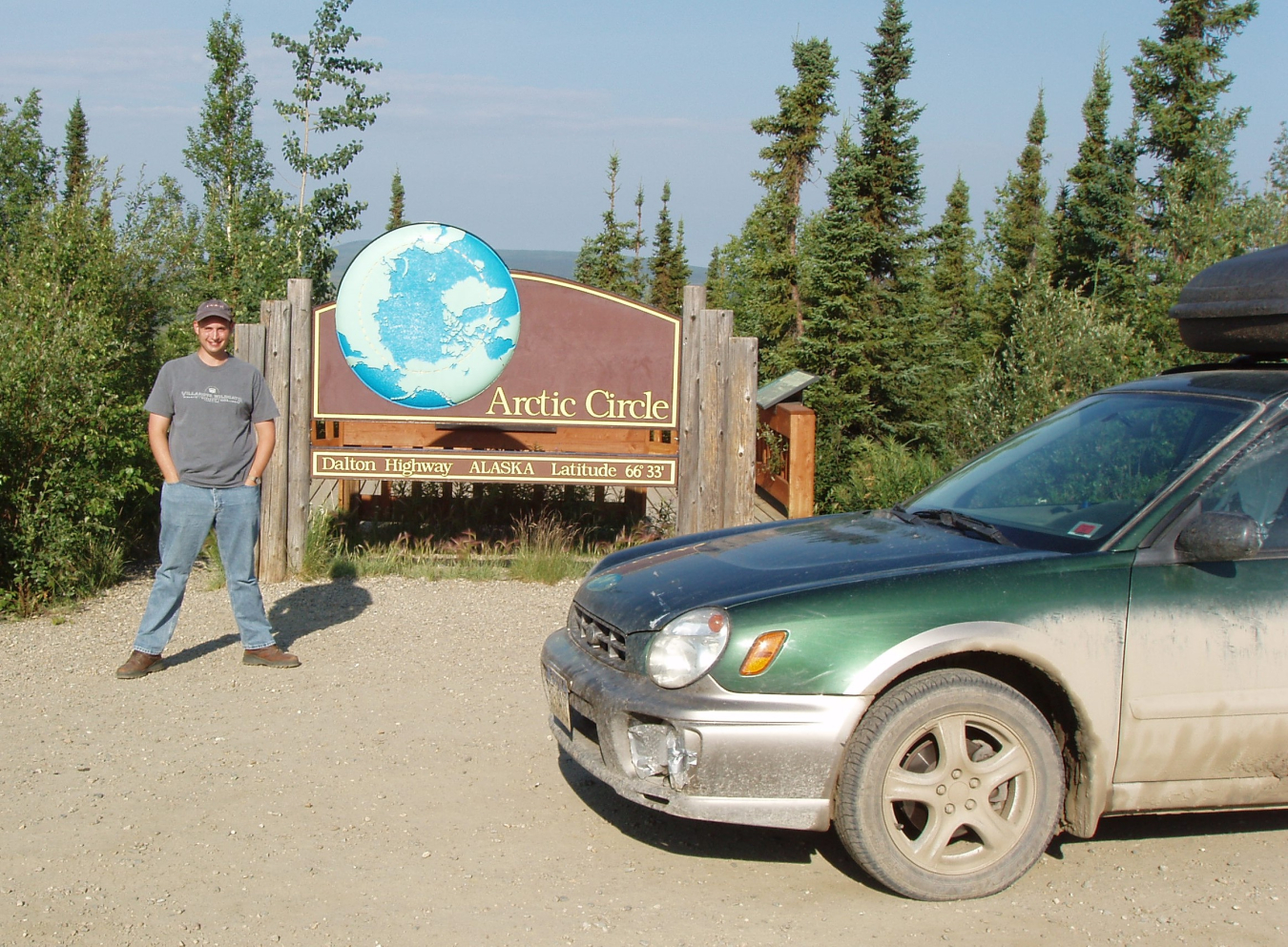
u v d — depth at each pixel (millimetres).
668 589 4023
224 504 6129
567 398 8883
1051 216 26453
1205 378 4555
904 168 18750
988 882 3719
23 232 11250
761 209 28984
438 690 5941
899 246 18516
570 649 4281
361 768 4852
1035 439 4906
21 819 4270
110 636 6957
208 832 4191
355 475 8633
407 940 3432
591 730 4062
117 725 5359
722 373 8812
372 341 8547
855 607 3672
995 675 3879
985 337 30234
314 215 14641
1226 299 4461
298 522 8508
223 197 15711
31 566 7656
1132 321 11367
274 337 8391
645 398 8891
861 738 3607
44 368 7711
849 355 18031
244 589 6270
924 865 3672
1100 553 3814
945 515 4492
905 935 3486
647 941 3438
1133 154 24391
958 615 3670
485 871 3912
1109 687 3740
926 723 3639
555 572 8586
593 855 4047
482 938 3449
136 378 10617
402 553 9125
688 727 3609
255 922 3529
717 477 8859
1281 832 4332
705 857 4051
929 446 18297
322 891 3746
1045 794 3746
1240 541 3613
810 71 28219
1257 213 10766
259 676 6156
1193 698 3791
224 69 17641
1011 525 4242
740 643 3648
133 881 3795
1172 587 3795
